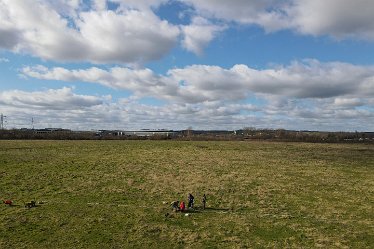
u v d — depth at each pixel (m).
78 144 104.81
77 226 40.53
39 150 88.50
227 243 36.84
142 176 65.00
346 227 41.66
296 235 39.06
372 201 52.34
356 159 90.50
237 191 56.38
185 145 111.12
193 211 46.47
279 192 56.44
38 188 55.59
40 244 35.97
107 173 66.31
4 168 66.44
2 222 41.09
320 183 62.84
